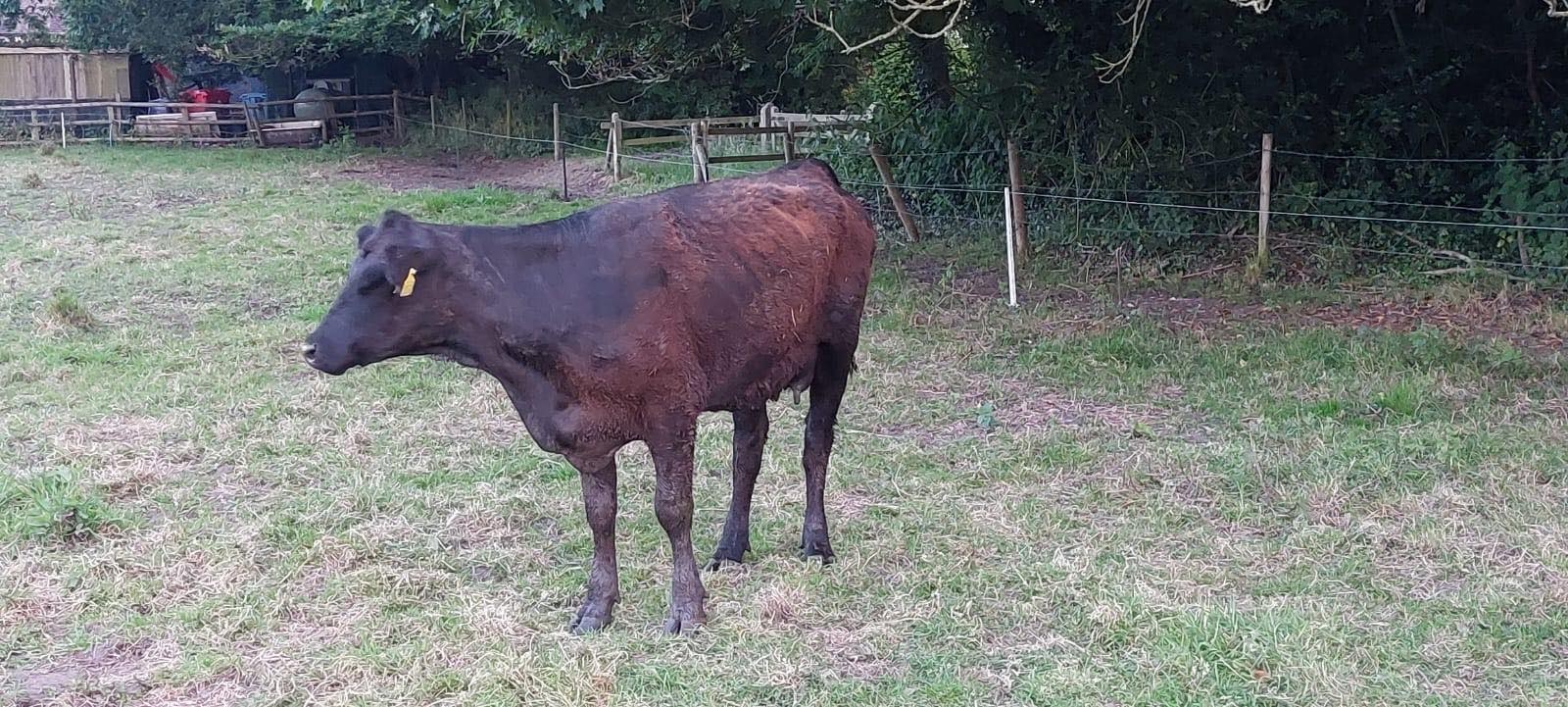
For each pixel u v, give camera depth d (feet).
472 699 13.64
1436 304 33.53
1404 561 17.26
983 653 14.76
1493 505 19.07
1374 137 40.37
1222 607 15.57
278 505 19.60
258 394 25.23
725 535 17.66
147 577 16.87
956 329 31.42
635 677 14.16
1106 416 24.27
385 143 82.17
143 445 22.09
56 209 48.85
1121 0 40.47
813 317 16.53
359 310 13.39
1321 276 37.27
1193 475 20.71
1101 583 16.42
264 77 88.33
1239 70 41.50
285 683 14.11
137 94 89.15
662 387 14.56
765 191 16.28
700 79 74.84
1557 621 15.24
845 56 51.75
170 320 31.68
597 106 79.97
